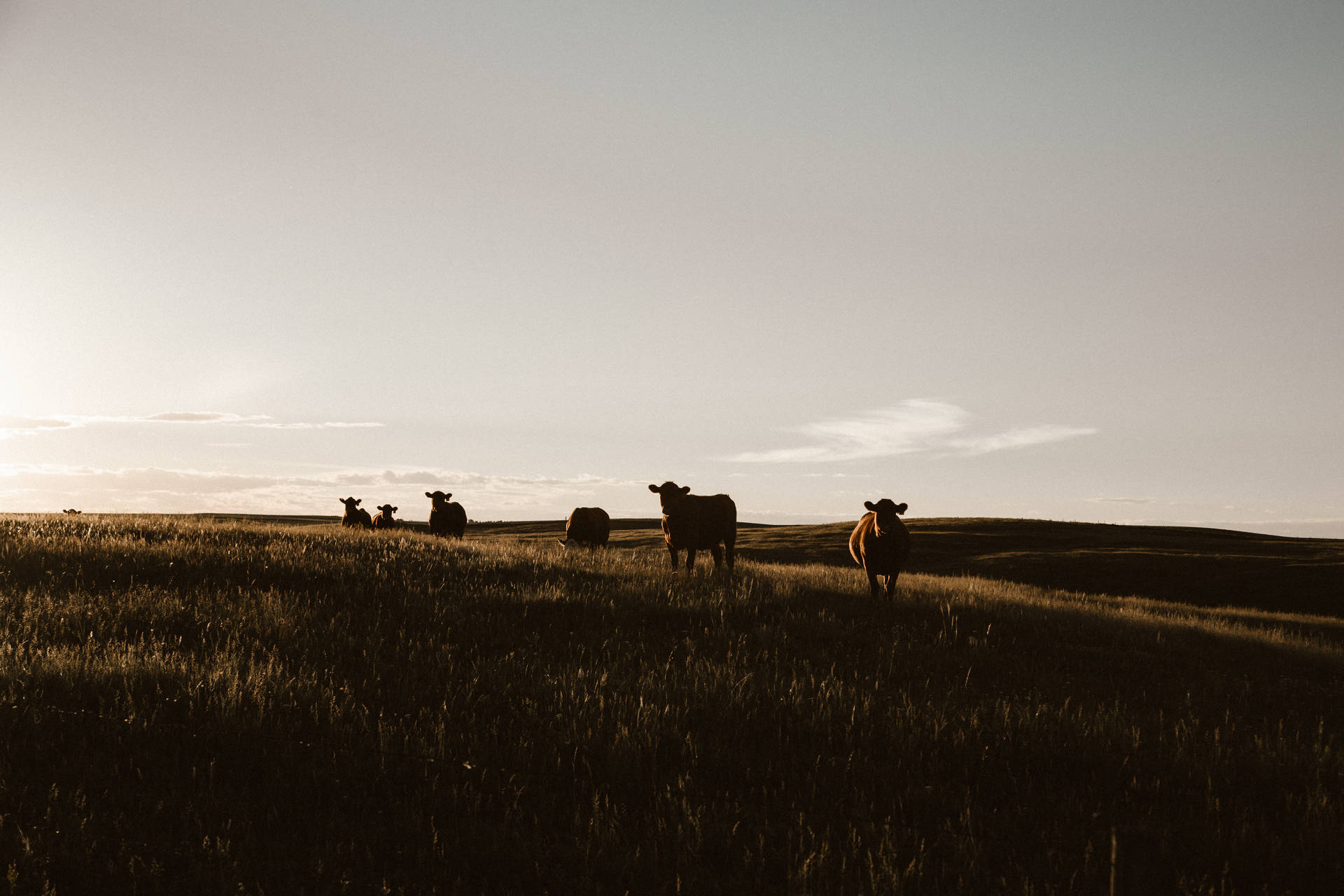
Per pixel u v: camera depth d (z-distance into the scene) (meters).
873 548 15.73
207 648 9.05
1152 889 3.78
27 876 4.41
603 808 5.65
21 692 7.02
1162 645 14.04
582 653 9.77
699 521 18.97
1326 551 61.78
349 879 4.55
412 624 10.78
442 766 6.04
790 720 7.60
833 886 4.74
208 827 5.03
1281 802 6.49
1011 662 11.34
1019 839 5.53
